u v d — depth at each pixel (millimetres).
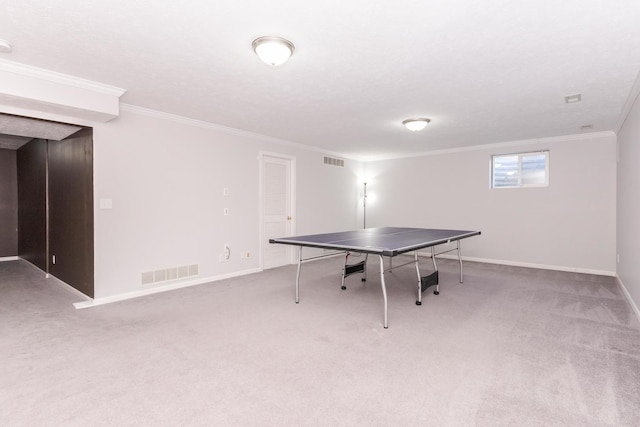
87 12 1898
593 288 4168
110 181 3582
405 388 1912
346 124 4516
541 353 2355
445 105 3639
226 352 2359
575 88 3104
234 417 1644
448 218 6512
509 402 1778
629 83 2975
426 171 6789
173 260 4148
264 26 2053
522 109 3793
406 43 2266
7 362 2197
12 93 2613
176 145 4168
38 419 1617
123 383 1946
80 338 2592
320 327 2848
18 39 2213
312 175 6332
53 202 4371
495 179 6070
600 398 1809
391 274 5059
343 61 2549
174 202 4152
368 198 7648
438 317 3104
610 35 2143
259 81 2971
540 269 5410
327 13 1909
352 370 2115
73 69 2715
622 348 2430
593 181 5055
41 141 4801
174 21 1997
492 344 2508
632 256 3436
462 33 2129
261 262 5312
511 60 2529
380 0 1782
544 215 5484
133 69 2715
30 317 3072
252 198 5148
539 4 1814
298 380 1993
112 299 3600
